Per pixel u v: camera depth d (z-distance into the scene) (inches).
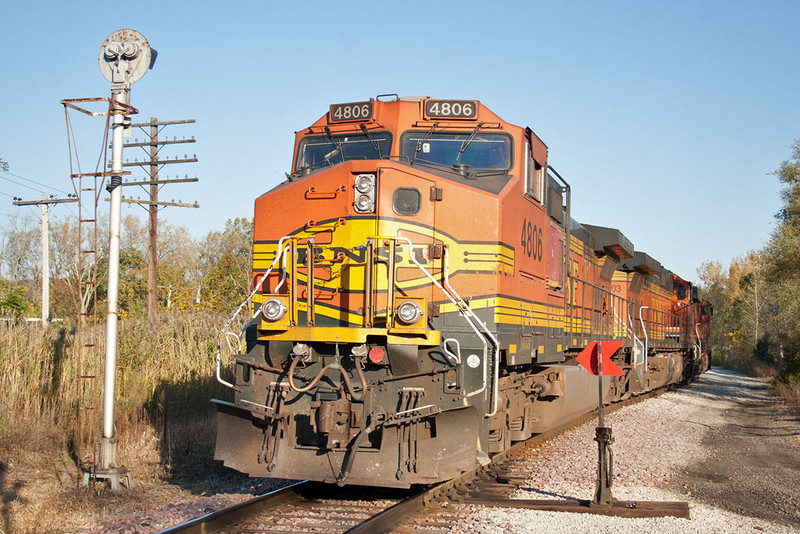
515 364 370.3
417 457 310.8
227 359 658.8
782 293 1609.3
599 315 669.9
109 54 394.9
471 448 309.6
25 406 486.0
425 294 338.0
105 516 326.3
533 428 468.1
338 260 342.6
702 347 1505.9
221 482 400.5
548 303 457.4
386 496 351.6
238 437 336.5
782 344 1617.9
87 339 566.6
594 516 315.9
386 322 322.3
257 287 354.0
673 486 401.4
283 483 382.9
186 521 300.5
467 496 348.2
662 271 1082.1
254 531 281.7
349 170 345.7
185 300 1626.5
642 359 842.2
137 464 427.5
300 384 331.9
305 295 345.4
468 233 343.6
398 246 337.1
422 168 364.5
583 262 609.3
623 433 585.9
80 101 386.9
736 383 1492.4
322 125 401.4
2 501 338.6
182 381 571.8
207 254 2593.5
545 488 368.8
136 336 598.9
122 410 497.0
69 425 473.4
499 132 383.9
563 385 481.1
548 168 465.1
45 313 1062.4
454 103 383.6
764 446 585.6
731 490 403.5
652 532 291.6
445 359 321.1
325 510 318.0
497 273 340.2
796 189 1170.6
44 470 408.5
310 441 329.1
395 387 323.6
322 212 349.1
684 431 636.7
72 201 387.9
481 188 352.5
